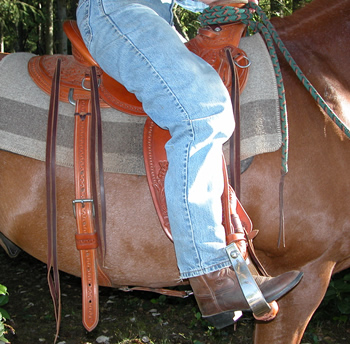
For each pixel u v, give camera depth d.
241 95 1.72
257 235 1.81
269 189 1.73
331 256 1.85
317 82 1.80
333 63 1.86
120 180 1.70
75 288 3.73
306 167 1.73
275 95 1.71
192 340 2.95
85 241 1.67
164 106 1.51
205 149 1.50
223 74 1.71
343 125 1.72
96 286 1.72
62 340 2.92
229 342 2.93
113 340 2.95
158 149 1.65
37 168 1.70
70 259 1.79
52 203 1.65
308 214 1.76
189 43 1.82
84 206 1.65
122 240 1.73
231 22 1.81
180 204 1.51
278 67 1.72
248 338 2.98
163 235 1.72
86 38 1.64
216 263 1.53
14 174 1.71
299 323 1.89
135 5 1.60
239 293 1.57
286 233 1.78
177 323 3.17
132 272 1.80
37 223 1.74
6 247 2.04
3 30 14.05
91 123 1.67
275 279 1.60
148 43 1.52
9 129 1.68
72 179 1.70
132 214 1.71
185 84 1.49
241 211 1.65
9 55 1.81
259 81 1.73
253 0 1.91
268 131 1.69
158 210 1.62
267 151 1.68
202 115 1.48
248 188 1.73
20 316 3.22
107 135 1.69
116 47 1.56
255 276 1.62
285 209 1.75
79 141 1.66
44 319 3.20
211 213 1.51
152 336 3.00
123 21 1.56
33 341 2.90
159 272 1.80
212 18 1.80
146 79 1.52
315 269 1.86
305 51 1.85
